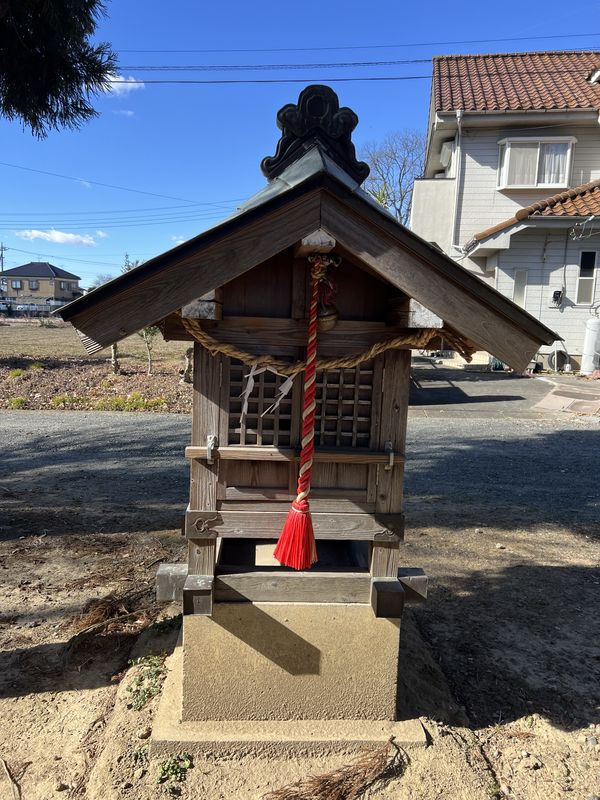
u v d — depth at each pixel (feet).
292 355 7.32
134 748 7.51
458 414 32.37
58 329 104.06
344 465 7.55
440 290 6.23
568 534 15.97
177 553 13.99
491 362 46.21
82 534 15.17
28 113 16.17
